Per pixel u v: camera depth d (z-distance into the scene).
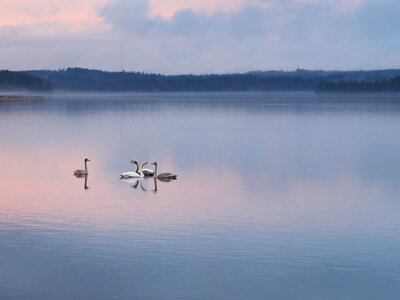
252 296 22.83
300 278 24.38
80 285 23.64
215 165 53.84
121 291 23.16
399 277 24.53
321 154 62.62
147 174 46.78
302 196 39.31
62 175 47.38
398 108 168.25
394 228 31.25
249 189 41.62
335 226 31.61
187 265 25.62
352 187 42.78
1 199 37.62
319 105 197.62
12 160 56.53
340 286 23.73
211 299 22.56
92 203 36.53
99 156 60.28
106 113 143.62
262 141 76.81
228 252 27.20
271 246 28.12
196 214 33.81
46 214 33.59
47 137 80.19
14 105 186.75
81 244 28.09
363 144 72.62
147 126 102.38
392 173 49.19
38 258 26.33
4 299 22.44
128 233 29.88
